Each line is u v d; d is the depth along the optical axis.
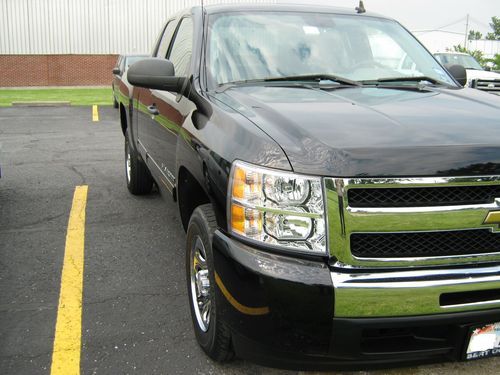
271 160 2.31
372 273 2.21
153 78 3.48
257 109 2.81
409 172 2.20
